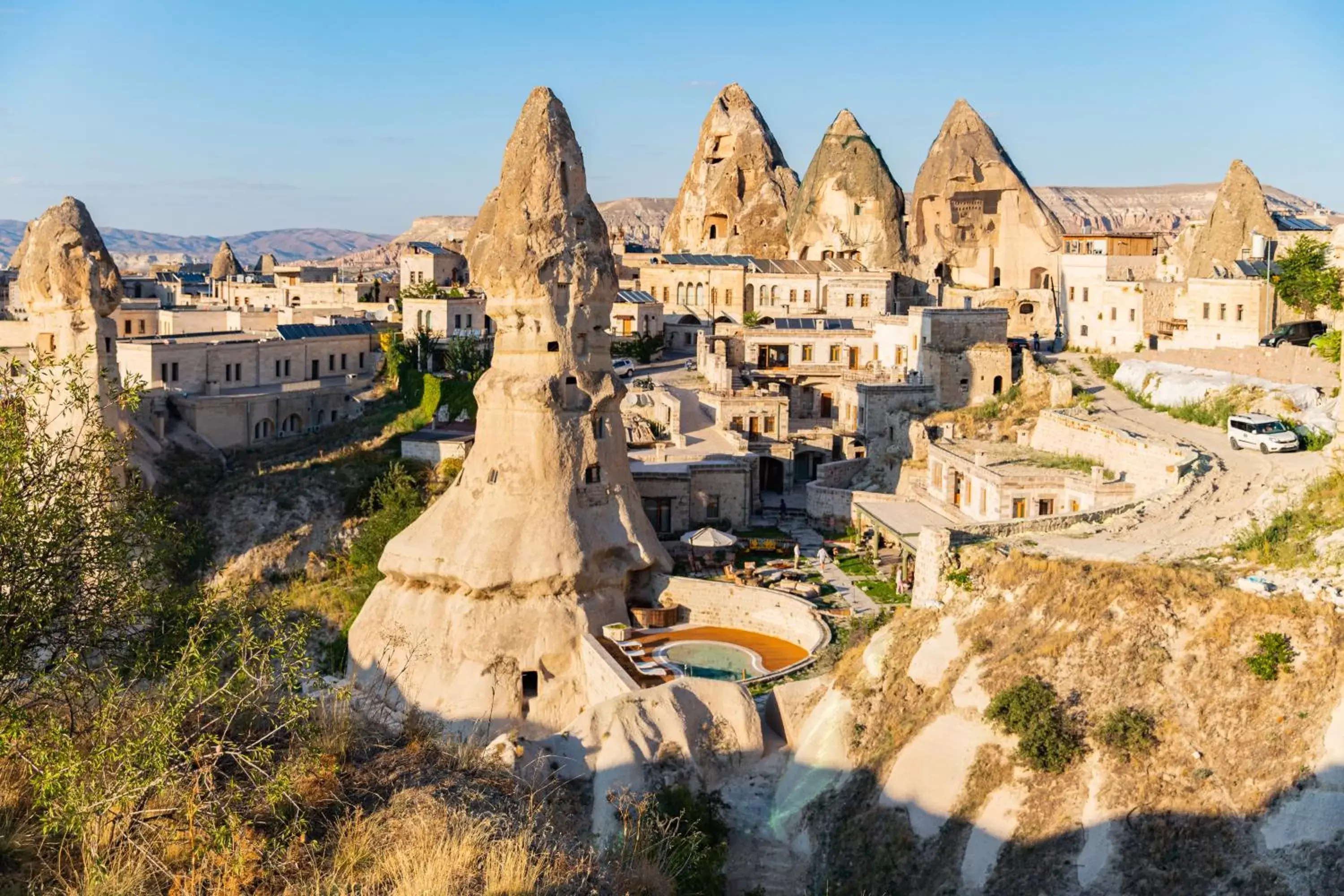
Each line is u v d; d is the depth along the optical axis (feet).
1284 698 118.73
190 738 88.07
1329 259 298.56
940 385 295.89
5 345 358.64
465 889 77.05
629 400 312.91
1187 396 245.86
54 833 76.54
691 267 469.98
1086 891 112.88
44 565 84.02
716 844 134.62
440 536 207.51
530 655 196.95
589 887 82.69
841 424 322.55
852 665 152.56
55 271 263.49
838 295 447.42
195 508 282.56
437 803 89.04
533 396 205.26
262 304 561.43
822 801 136.98
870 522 227.61
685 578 209.05
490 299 212.84
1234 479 185.98
